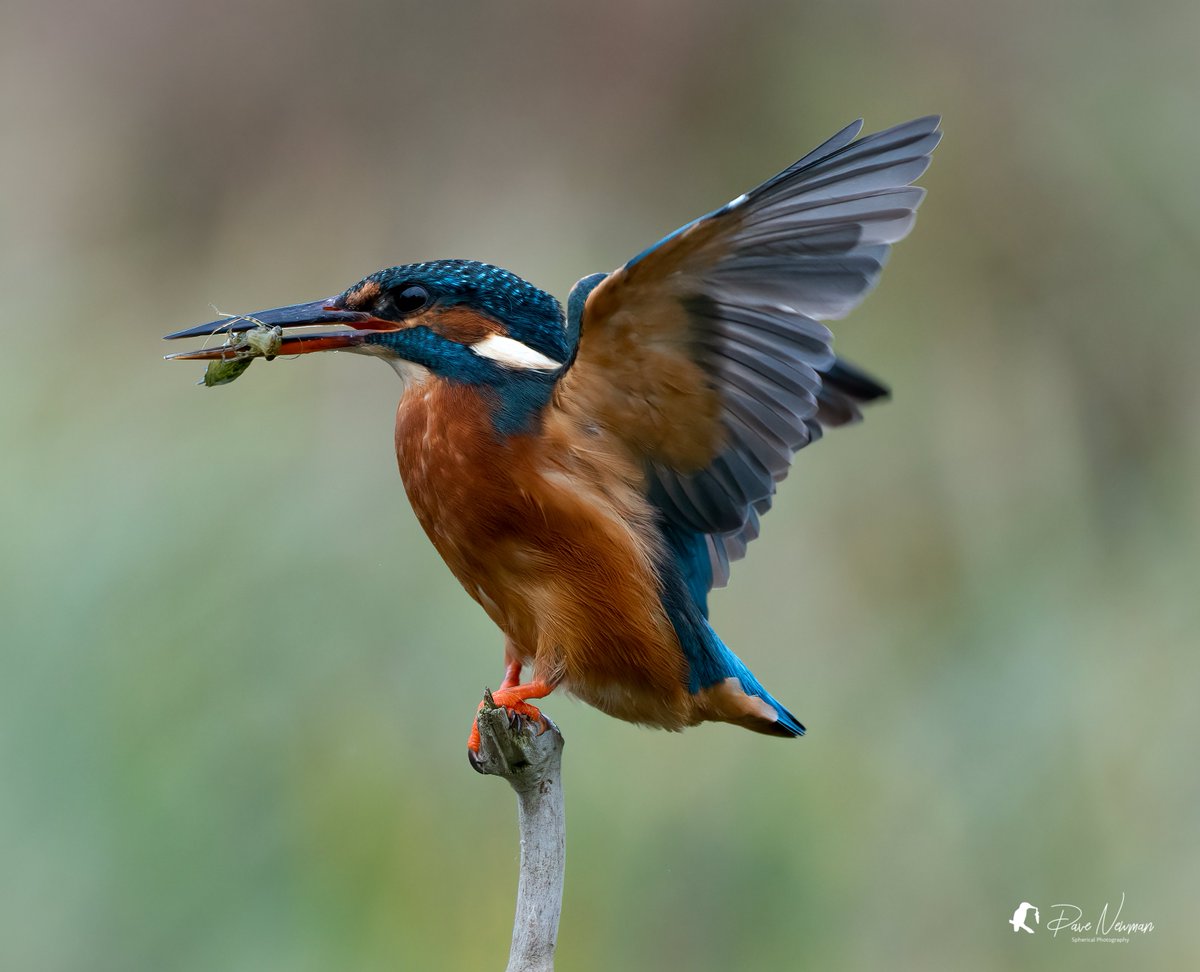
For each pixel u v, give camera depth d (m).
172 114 14.91
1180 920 10.72
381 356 7.86
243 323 7.82
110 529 10.91
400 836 10.48
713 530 7.59
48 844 9.80
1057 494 12.91
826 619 12.39
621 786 10.91
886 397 8.37
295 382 12.35
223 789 10.30
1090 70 14.12
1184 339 13.36
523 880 6.88
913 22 14.61
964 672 11.86
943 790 11.38
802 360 6.73
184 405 12.19
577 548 7.45
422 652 11.15
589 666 7.61
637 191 14.89
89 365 13.23
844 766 11.45
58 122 14.86
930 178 14.02
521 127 15.09
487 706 6.70
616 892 10.64
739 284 6.57
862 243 6.28
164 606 10.63
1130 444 13.30
